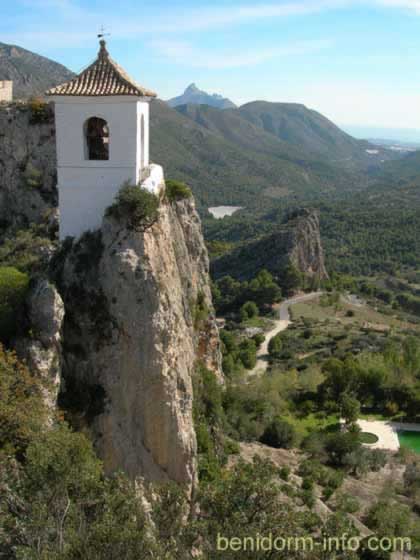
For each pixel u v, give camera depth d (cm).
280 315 13312
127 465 2728
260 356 10494
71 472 1972
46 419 2436
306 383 8425
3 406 2309
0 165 4806
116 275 2755
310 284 15775
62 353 2767
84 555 1605
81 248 2886
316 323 12612
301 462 5578
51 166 4819
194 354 4169
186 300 4131
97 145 3017
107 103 2769
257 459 2050
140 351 2739
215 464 3491
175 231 4281
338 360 8731
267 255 16800
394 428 7606
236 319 12912
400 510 4728
